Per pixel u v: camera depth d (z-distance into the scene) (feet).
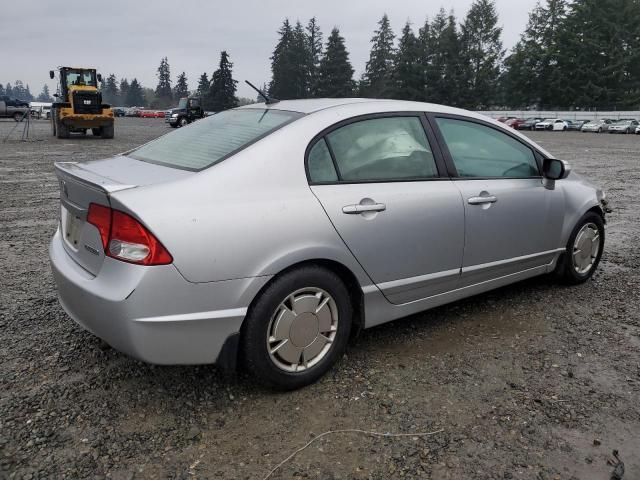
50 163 45.83
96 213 8.98
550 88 262.47
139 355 8.54
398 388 10.17
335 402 9.68
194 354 8.87
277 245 9.27
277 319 9.55
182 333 8.66
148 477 7.71
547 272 15.06
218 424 8.96
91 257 9.18
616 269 17.85
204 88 412.98
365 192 10.57
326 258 9.89
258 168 9.56
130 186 8.75
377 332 12.60
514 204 13.26
